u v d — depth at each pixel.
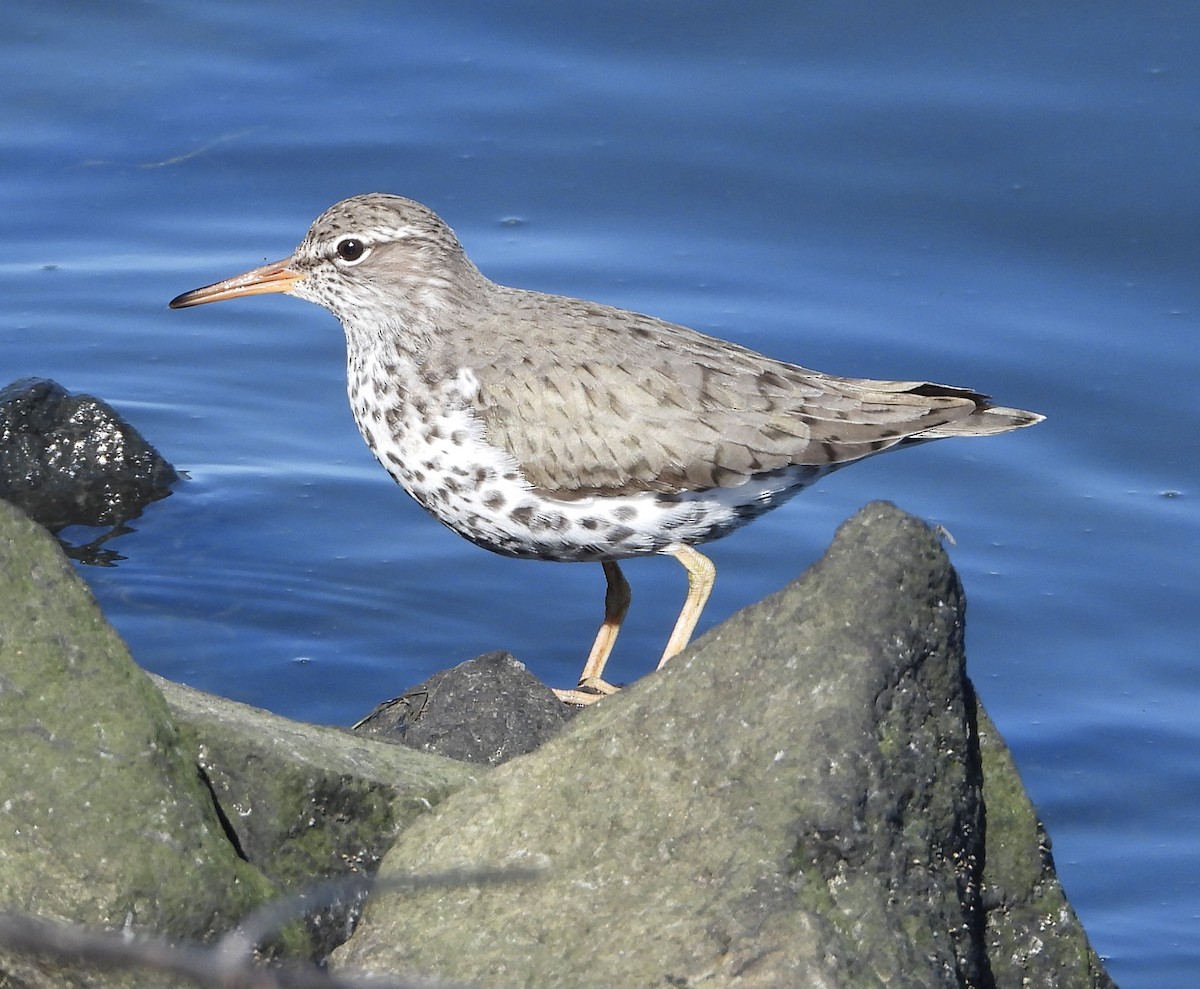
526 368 12.72
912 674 9.17
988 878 9.67
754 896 8.49
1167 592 15.63
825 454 12.77
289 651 14.61
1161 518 16.34
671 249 19.14
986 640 15.17
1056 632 15.26
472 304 13.12
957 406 12.97
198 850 8.78
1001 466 17.00
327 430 17.56
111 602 15.05
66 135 20.47
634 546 13.00
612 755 9.26
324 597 15.33
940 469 17.00
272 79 21.06
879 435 12.84
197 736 9.45
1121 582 15.73
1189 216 19.14
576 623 15.23
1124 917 12.46
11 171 20.09
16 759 8.75
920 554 9.30
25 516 9.18
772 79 20.78
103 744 8.80
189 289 18.86
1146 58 20.64
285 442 17.36
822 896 8.60
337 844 9.62
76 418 16.80
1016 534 16.28
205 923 8.74
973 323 18.23
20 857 8.66
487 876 6.57
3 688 8.85
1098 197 19.39
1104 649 15.11
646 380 12.66
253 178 20.03
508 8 21.55
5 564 9.05
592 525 12.85
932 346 17.98
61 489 16.47
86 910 8.59
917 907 8.85
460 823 9.44
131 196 19.89
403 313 13.01
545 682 14.47
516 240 19.19
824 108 20.44
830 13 21.31
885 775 8.88
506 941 8.84
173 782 8.87
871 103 20.44
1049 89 20.41
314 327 18.86
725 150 20.12
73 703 8.87
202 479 16.78
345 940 9.34
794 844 8.62
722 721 9.10
